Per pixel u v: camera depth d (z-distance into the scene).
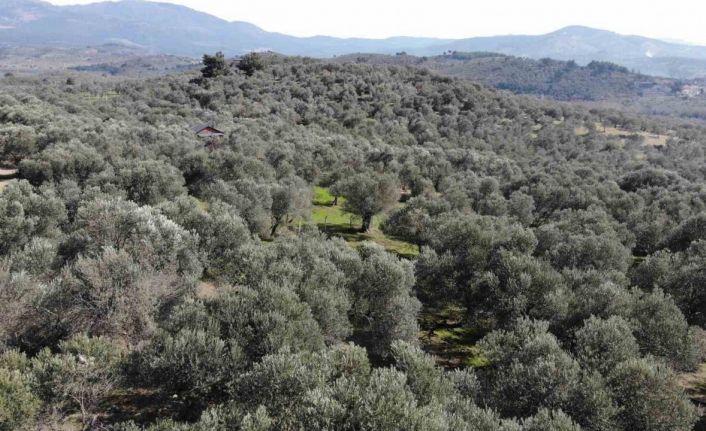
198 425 16.56
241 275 30.86
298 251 33.00
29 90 111.44
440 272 35.91
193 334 20.66
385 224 54.94
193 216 35.34
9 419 16.64
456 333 36.06
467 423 17.80
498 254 35.47
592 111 162.00
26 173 50.31
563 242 42.56
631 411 20.88
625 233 49.78
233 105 106.81
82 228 30.86
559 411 18.56
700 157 109.19
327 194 79.88
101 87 136.25
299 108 115.94
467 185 71.19
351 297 30.78
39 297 22.67
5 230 32.25
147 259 27.33
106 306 23.45
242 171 58.69
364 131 106.00
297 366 19.36
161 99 112.56
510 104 143.12
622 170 90.81
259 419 16.52
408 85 147.12
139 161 51.53
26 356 20.80
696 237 47.22
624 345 24.03
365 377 20.33
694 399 28.42
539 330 25.22
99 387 19.12
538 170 82.25
